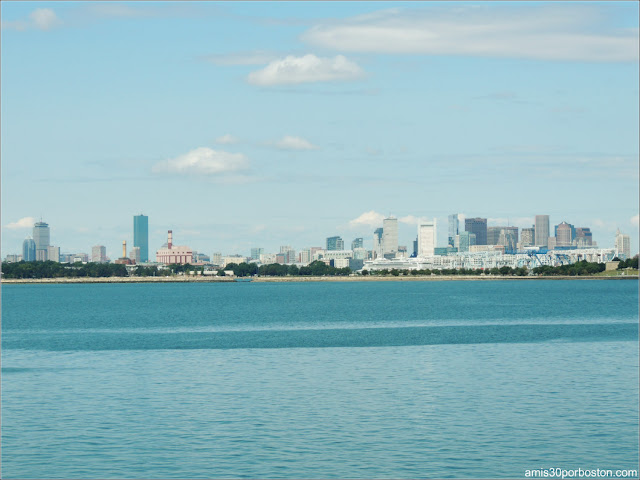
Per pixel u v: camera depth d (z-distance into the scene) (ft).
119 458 166.50
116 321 580.71
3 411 209.46
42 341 412.16
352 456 167.43
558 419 197.88
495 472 157.79
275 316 629.92
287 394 233.76
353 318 595.47
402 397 227.81
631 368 284.82
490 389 240.94
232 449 172.65
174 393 236.22
